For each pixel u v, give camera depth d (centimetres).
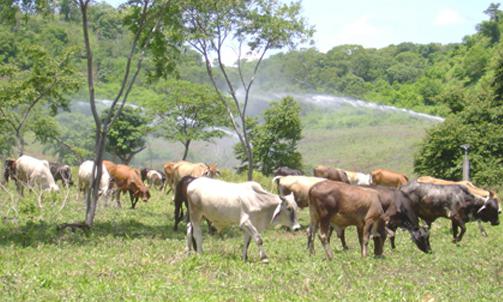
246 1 2477
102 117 5897
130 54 1881
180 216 1867
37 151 6669
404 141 7219
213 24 2441
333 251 1583
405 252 1591
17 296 970
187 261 1290
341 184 1438
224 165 6650
